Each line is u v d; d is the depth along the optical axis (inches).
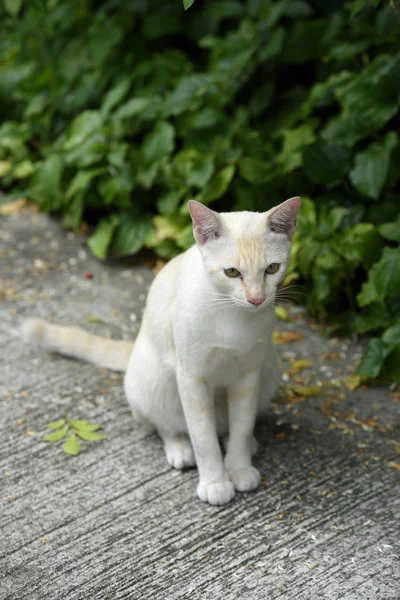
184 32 94.6
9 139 93.1
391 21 81.2
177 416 66.7
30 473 66.2
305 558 60.8
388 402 71.3
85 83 93.1
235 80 86.8
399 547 61.3
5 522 63.1
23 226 90.1
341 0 87.5
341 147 80.3
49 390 72.4
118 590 59.5
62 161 89.2
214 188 82.3
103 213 90.7
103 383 73.0
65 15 96.1
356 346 76.5
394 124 82.7
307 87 89.5
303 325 78.7
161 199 84.4
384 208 79.0
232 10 89.7
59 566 60.7
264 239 60.5
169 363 65.2
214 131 85.4
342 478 65.6
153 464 66.8
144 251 86.7
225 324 61.8
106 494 64.8
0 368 74.3
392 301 75.0
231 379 64.2
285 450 67.7
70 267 85.2
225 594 59.1
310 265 76.9
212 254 60.7
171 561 60.9
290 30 87.8
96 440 68.4
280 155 82.7
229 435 67.1
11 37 104.2
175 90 85.6
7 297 81.6
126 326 78.7
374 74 79.2
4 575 60.3
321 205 81.0
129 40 94.5
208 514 63.5
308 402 71.4
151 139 85.4
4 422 69.7
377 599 58.7
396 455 67.1
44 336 74.5
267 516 63.3
